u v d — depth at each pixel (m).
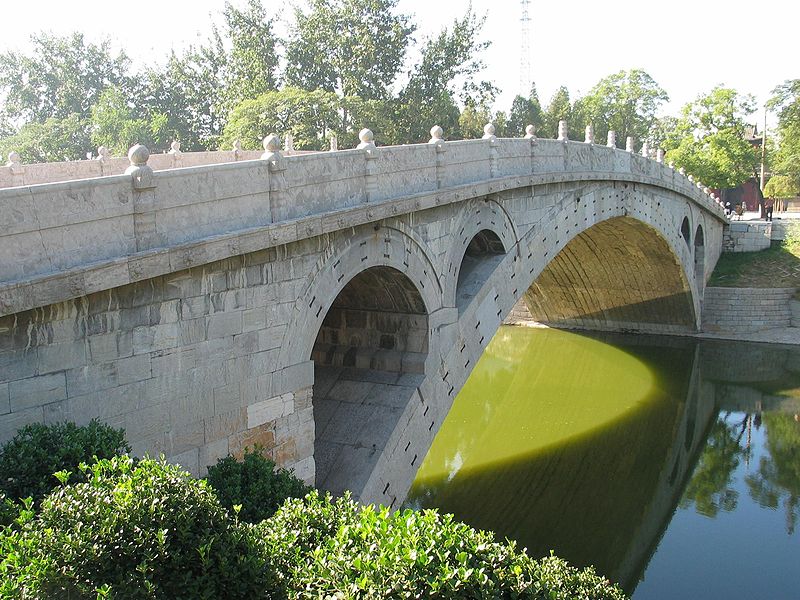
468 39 53.53
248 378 12.15
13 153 19.30
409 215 16.30
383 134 46.84
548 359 41.41
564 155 25.41
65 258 9.37
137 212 10.23
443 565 7.69
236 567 7.88
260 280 12.24
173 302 10.80
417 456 16.88
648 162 34.62
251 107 44.22
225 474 10.91
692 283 43.41
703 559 21.06
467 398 34.59
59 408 9.40
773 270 48.12
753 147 72.06
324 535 9.05
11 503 7.41
